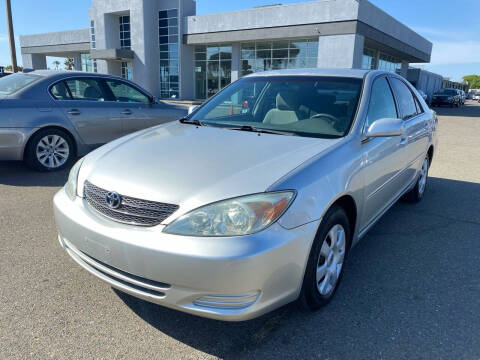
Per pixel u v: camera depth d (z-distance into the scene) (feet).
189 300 6.77
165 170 7.75
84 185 8.32
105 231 7.26
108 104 21.18
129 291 7.30
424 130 14.85
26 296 8.85
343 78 11.46
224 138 9.50
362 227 10.10
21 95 18.48
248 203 6.81
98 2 105.70
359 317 8.39
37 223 13.05
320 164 8.04
